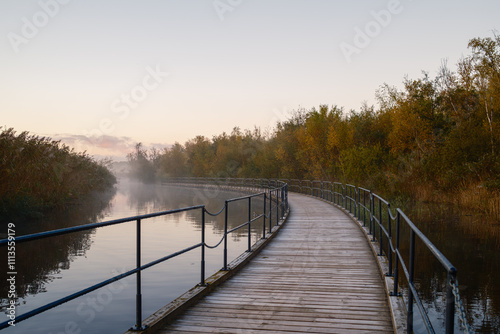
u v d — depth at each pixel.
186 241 14.05
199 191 49.38
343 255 8.60
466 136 19.02
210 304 5.18
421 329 5.16
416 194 20.05
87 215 21.12
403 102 23.33
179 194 45.94
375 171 23.27
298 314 4.77
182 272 9.51
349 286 6.09
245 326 4.35
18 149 15.27
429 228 12.77
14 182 15.87
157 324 4.22
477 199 16.08
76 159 24.16
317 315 4.73
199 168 62.06
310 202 23.30
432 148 21.45
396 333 3.82
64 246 12.97
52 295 7.68
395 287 5.05
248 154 50.81
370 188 22.55
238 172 49.84
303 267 7.47
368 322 4.48
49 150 17.42
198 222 20.05
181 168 71.88
